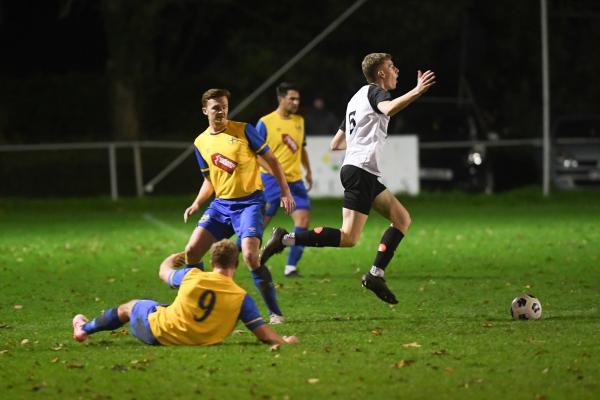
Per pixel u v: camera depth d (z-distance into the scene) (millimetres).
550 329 26672
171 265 25609
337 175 72688
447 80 98938
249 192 28750
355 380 21531
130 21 84375
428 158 76188
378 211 29328
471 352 23938
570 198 72375
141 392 20891
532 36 99562
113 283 37531
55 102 90188
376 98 28188
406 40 94625
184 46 102938
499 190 80875
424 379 21531
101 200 73625
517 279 36719
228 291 24547
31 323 29141
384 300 29141
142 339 25000
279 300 32906
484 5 99188
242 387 21141
